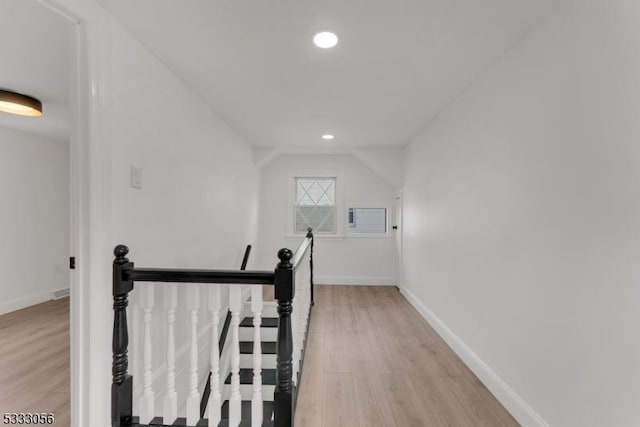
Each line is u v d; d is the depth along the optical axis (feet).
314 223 17.72
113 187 5.33
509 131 6.31
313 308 13.25
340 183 17.48
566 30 4.83
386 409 6.38
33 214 13.20
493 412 6.27
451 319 9.33
